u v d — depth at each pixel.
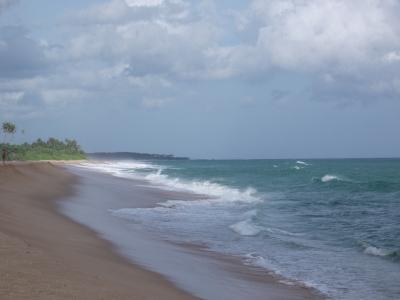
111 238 17.11
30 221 17.98
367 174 67.62
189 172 78.25
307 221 23.23
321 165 121.88
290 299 10.97
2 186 31.41
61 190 34.72
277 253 15.88
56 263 10.91
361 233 19.75
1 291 8.06
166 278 11.88
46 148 138.00
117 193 36.00
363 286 12.10
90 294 8.71
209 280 12.20
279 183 50.53
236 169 91.69
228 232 19.80
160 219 23.42
